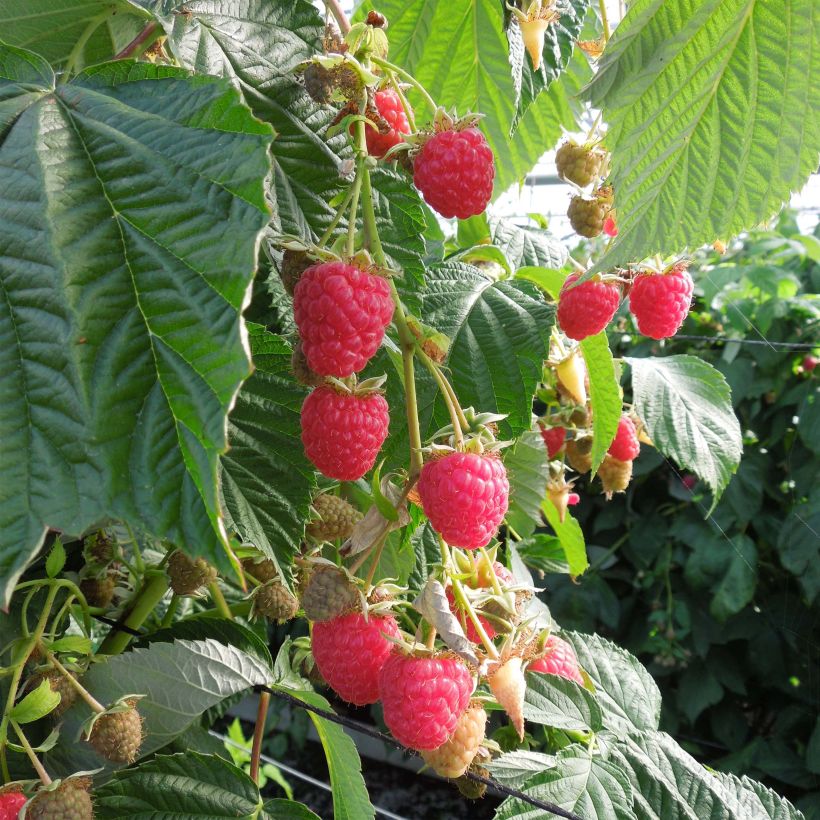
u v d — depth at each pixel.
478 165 0.24
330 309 0.20
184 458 0.14
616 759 0.32
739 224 0.26
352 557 0.26
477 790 0.30
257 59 0.25
